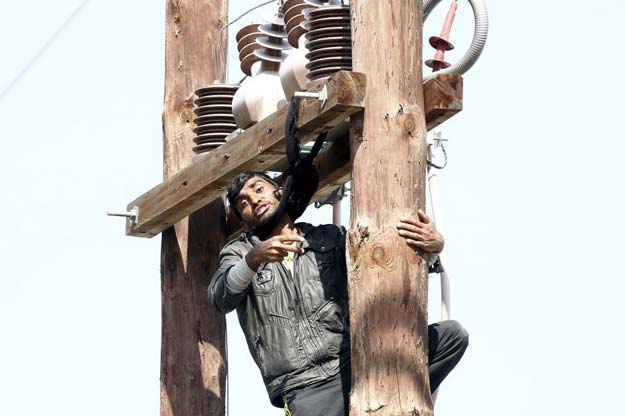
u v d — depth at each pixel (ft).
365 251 33.99
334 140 39.19
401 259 33.91
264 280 37.17
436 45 40.01
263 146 37.93
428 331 36.42
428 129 35.88
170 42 46.47
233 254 37.63
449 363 36.37
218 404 44.04
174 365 44.21
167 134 45.85
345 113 34.76
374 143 34.35
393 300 33.71
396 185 34.19
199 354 44.11
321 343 36.60
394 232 34.01
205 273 44.55
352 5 35.42
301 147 39.73
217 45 46.47
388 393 33.32
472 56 35.70
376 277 33.81
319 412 36.04
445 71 36.17
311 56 37.09
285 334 36.76
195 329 44.27
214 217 44.88
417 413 33.32
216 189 40.86
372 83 34.58
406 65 34.76
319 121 35.37
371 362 33.55
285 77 38.91
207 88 43.96
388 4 34.88
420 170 34.53
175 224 44.68
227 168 39.55
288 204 37.65
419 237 34.01
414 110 34.63
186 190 41.57
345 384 36.24
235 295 36.35
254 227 38.04
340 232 37.93
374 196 34.19
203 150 43.57
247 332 37.42
